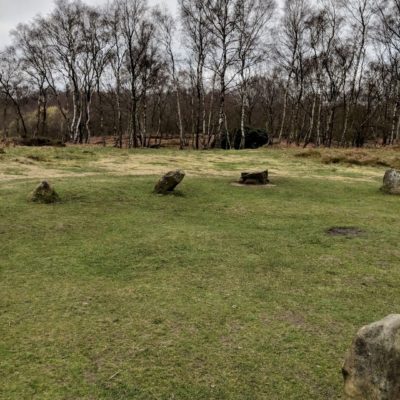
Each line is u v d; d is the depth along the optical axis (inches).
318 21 1423.5
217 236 337.4
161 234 337.1
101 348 176.7
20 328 191.0
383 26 1419.8
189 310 211.9
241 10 1279.5
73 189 478.3
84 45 1547.7
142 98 1685.5
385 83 1724.9
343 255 303.7
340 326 202.2
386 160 863.1
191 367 165.6
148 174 632.4
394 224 393.4
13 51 1801.2
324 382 159.5
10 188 472.4
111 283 243.4
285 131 2372.0
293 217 413.7
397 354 126.3
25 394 147.3
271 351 178.2
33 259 277.6
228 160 890.7
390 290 247.6
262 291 239.1
